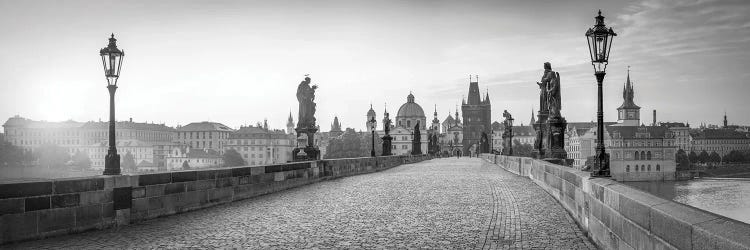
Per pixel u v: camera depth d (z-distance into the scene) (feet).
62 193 45.83
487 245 40.27
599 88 49.62
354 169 136.05
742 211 59.57
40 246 40.93
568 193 57.26
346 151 648.79
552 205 63.21
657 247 25.68
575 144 593.01
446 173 136.67
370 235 44.39
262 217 55.21
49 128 649.20
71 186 46.55
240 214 57.82
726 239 18.54
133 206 52.60
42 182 44.34
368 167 150.20
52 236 44.80
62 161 458.09
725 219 20.80
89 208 48.03
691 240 21.56
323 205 65.10
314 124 122.72
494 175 125.70
